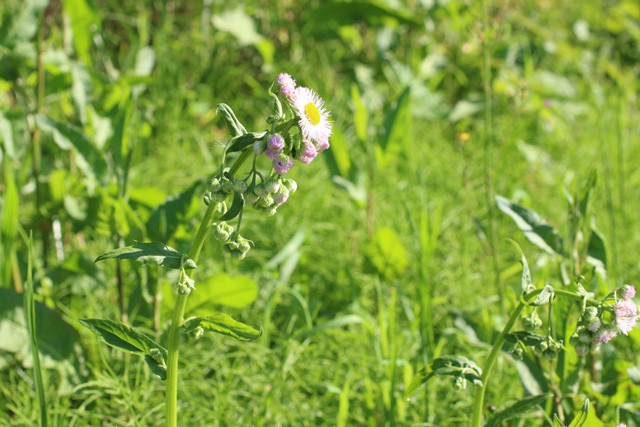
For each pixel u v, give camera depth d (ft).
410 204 3.39
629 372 2.28
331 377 2.57
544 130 4.53
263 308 2.75
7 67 2.71
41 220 2.76
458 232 3.32
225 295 2.47
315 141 1.91
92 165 2.57
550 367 2.25
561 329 2.25
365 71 4.73
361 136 3.13
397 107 3.11
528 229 2.32
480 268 3.04
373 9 4.57
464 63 4.97
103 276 2.58
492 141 4.34
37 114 2.59
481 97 4.68
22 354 2.35
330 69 4.68
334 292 2.93
